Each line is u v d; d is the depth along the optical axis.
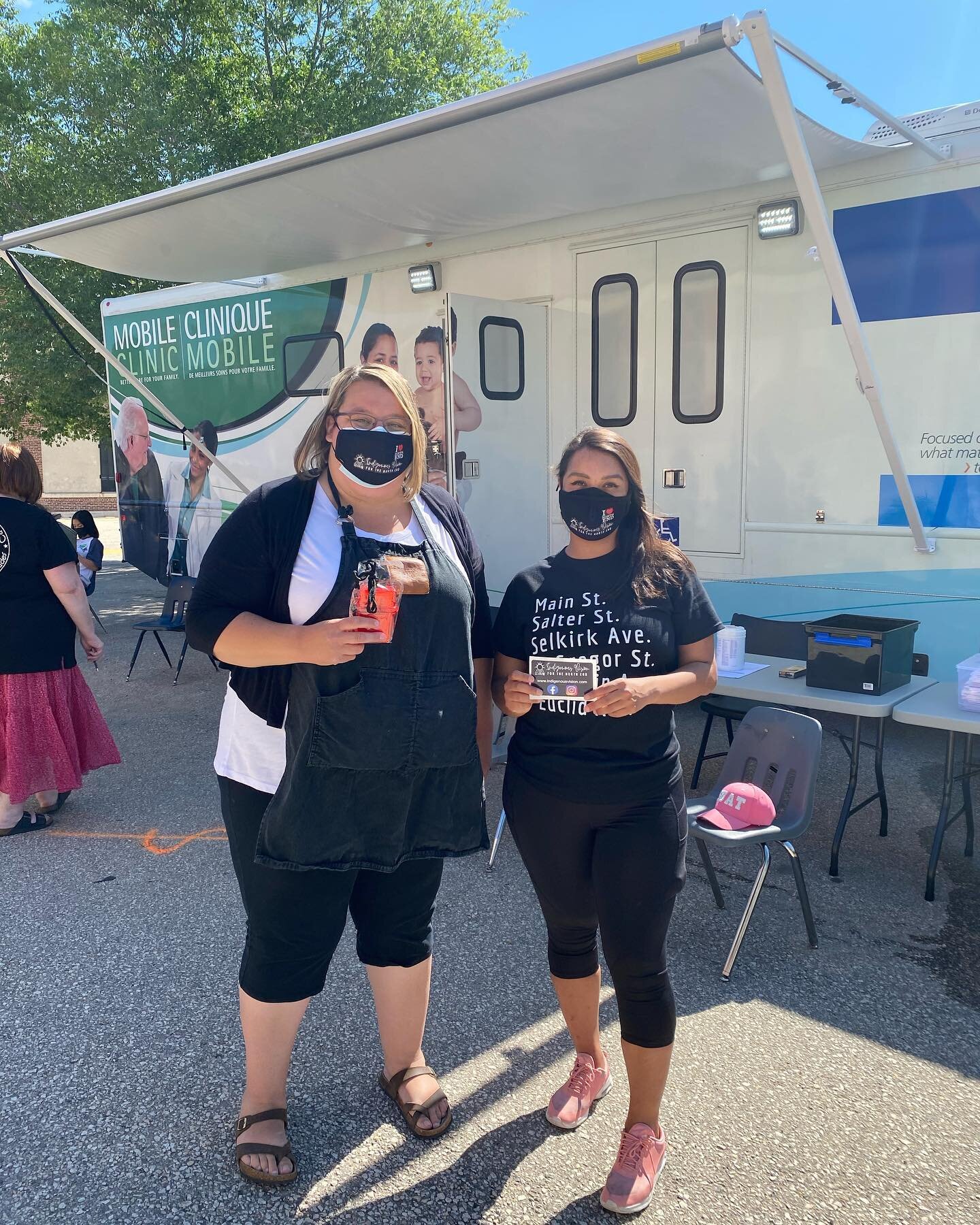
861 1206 2.11
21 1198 2.19
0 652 4.14
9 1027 2.86
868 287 4.58
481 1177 2.22
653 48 2.96
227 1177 2.24
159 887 3.77
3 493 4.06
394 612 1.89
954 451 4.45
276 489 2.11
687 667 2.21
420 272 5.97
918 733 5.52
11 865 4.01
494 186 4.69
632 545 2.22
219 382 7.35
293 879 2.10
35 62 11.14
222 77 11.40
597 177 4.60
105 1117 2.45
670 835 2.10
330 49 12.11
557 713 2.15
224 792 2.21
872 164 4.47
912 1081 2.53
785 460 4.96
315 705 1.97
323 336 6.58
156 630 7.16
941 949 3.21
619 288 5.39
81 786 4.70
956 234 4.32
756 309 4.94
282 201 4.81
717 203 4.97
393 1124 2.40
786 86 3.04
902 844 4.04
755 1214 2.09
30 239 5.35
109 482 25.80
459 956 3.20
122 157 10.98
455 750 2.08
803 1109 2.42
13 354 11.24
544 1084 2.54
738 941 3.04
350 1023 2.84
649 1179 2.13
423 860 2.29
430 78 12.59
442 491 2.34
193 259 6.14
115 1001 2.98
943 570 4.55
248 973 2.22
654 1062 2.11
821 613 4.96
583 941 2.29
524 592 2.28
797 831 3.10
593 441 2.19
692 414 5.25
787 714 3.29
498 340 5.51
